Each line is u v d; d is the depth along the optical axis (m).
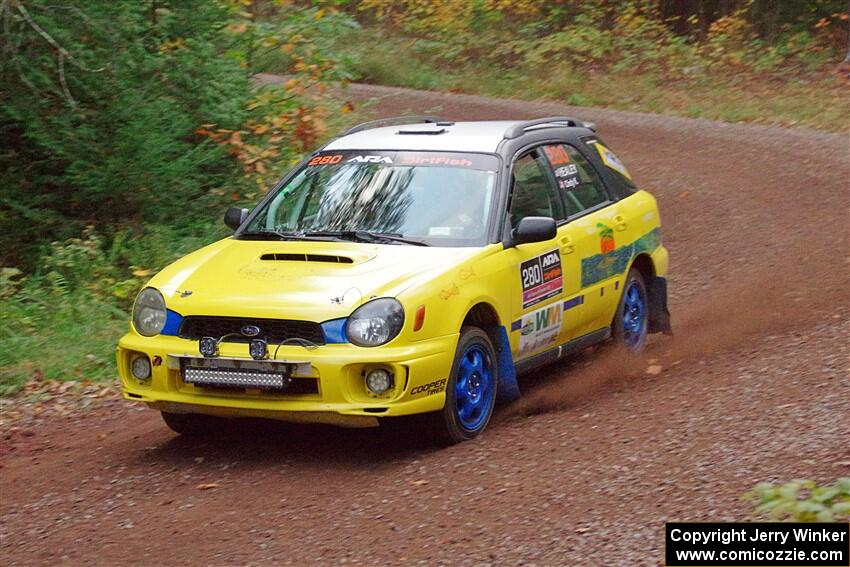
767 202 14.59
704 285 11.08
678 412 6.62
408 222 7.04
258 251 6.86
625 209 8.48
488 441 6.52
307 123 12.95
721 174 16.67
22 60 11.05
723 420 6.30
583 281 7.77
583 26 29.44
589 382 7.81
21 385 8.69
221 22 13.19
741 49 28.03
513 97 26.67
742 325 9.07
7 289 10.53
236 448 6.79
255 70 14.43
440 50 30.53
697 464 5.60
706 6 30.97
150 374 6.46
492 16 31.08
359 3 33.19
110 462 6.72
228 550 5.14
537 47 29.67
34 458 7.00
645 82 26.39
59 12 11.52
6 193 11.87
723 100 24.53
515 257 7.00
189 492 6.02
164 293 6.50
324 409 6.05
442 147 7.50
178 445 6.95
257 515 5.58
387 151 7.58
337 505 5.63
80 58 11.44
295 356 6.06
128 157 11.62
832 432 5.75
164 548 5.23
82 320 10.03
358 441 6.77
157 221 12.02
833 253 11.48
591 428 6.54
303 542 5.16
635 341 8.59
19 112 11.48
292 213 7.36
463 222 6.98
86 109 11.83
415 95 26.09
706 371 7.65
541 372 8.28
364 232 6.99
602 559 4.61
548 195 7.63
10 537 5.51
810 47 28.00
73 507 5.91
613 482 5.51
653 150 19.03
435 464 6.15
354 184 7.38
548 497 5.41
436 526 5.20
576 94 25.77
